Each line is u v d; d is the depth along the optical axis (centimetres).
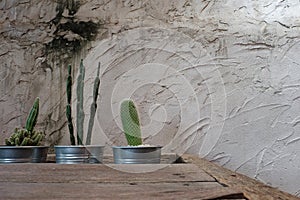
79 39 129
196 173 65
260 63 128
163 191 50
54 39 129
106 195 48
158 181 57
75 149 90
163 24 131
